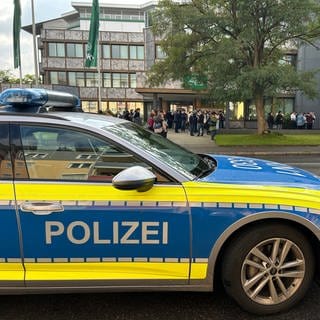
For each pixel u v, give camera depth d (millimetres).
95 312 3152
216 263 3055
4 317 3088
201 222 2854
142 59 52094
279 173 3340
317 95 20531
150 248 2865
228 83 19219
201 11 20156
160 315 3104
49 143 2957
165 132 17203
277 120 28906
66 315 3113
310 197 2980
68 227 2809
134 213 2820
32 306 3246
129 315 3105
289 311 3129
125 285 2902
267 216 2881
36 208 2787
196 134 25578
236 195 2898
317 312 3131
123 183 2719
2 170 2885
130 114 28484
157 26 20984
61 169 2920
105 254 2857
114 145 2979
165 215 2836
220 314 3115
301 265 3043
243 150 17859
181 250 2879
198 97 36031
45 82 51812
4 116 2977
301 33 19734
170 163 3068
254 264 2984
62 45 51625
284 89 19750
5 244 2816
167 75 22141
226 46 18250
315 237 3023
